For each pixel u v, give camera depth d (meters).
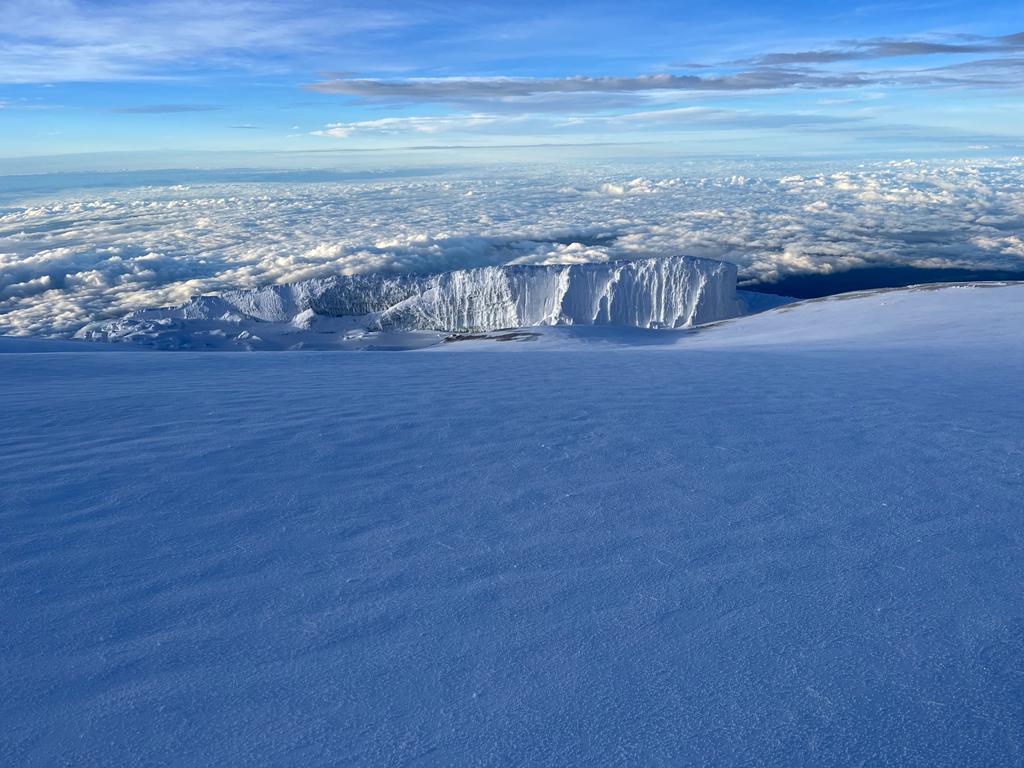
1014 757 1.61
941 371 10.28
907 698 1.84
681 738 1.69
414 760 1.63
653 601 2.45
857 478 4.06
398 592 2.55
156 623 2.32
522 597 2.50
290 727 1.76
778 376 9.82
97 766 1.62
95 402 6.91
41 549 2.98
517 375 10.20
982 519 3.29
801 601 2.43
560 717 1.79
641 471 4.28
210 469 4.29
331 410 6.45
